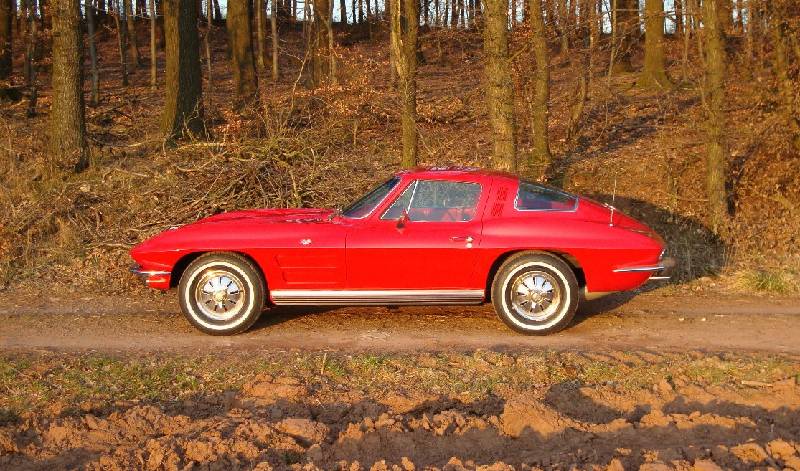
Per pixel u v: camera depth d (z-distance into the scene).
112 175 12.60
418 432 4.89
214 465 4.36
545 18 14.98
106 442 4.85
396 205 7.27
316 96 15.77
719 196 11.49
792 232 11.47
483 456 4.62
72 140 13.29
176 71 15.98
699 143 14.46
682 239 11.55
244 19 19.42
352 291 7.25
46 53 24.94
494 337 7.21
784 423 5.07
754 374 6.04
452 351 6.74
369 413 5.30
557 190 7.49
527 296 7.25
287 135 13.02
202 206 11.23
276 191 11.34
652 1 20.73
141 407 5.26
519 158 15.03
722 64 11.42
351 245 7.13
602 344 7.01
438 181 7.31
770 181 12.84
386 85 18.33
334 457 4.62
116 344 7.03
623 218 7.47
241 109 17.09
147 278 7.36
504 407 5.22
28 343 7.07
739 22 14.21
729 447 4.56
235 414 5.20
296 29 39.44
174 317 7.99
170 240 7.27
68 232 10.76
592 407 5.46
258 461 4.43
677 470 4.13
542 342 7.06
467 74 18.81
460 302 7.33
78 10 13.40
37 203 11.57
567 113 17.94
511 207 7.27
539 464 4.41
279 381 5.86
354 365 6.29
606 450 4.62
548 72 14.28
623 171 14.29
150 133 16.52
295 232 7.20
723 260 10.61
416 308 8.23
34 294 9.07
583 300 8.70
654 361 6.46
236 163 11.65
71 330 7.52
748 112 13.86
